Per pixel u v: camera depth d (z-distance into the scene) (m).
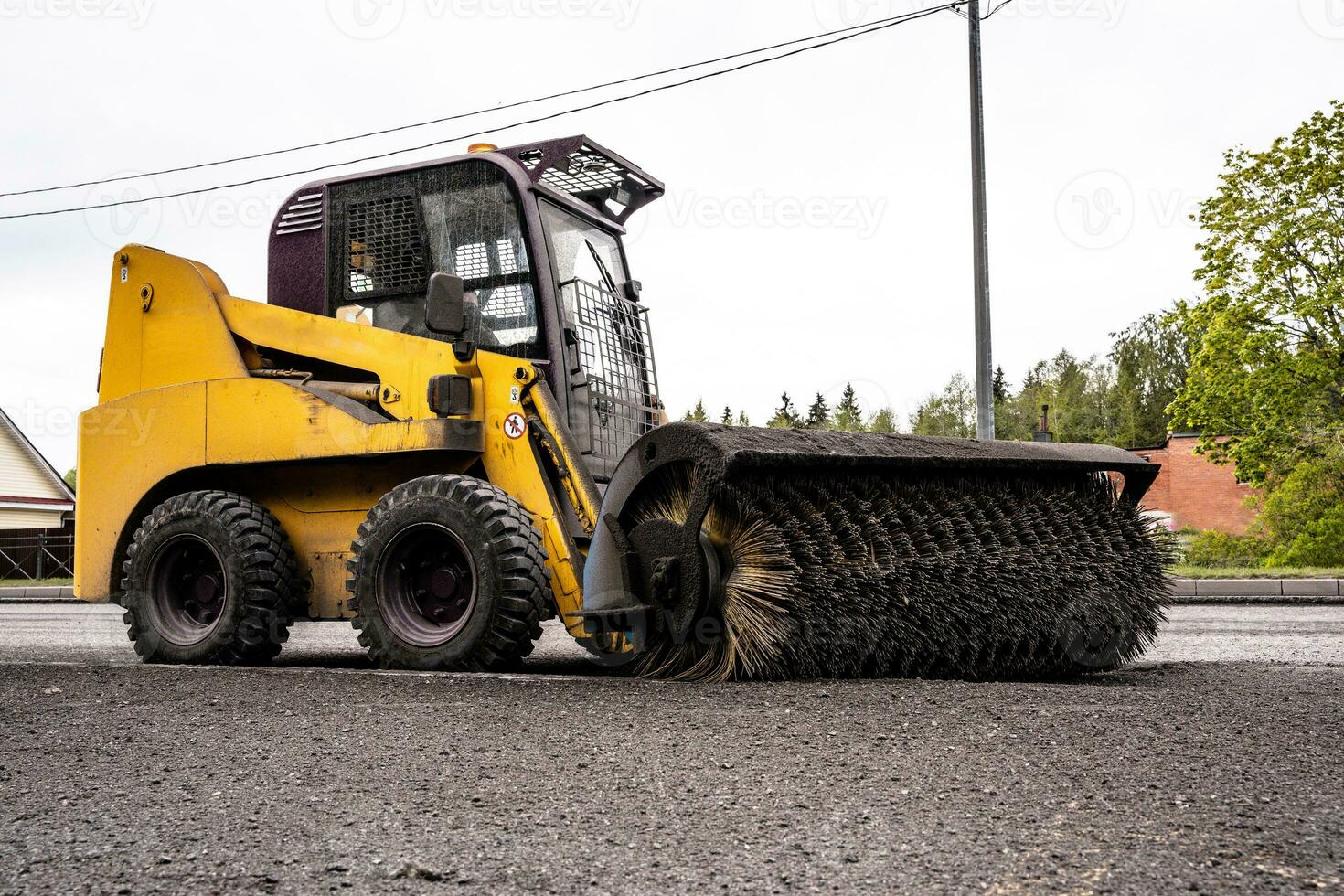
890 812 1.99
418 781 2.29
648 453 3.80
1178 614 8.31
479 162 5.13
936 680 3.65
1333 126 20.30
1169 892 1.55
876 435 4.02
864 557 3.76
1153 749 2.50
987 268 11.50
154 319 5.44
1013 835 1.83
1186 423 21.55
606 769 2.36
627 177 5.77
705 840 1.83
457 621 4.33
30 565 21.62
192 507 5.00
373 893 1.60
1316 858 1.70
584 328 5.12
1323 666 4.34
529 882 1.64
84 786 2.29
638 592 3.80
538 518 4.35
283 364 5.23
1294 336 20.25
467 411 4.54
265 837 1.89
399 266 5.27
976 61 11.66
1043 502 4.37
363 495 4.93
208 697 3.53
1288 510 17.41
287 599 4.97
